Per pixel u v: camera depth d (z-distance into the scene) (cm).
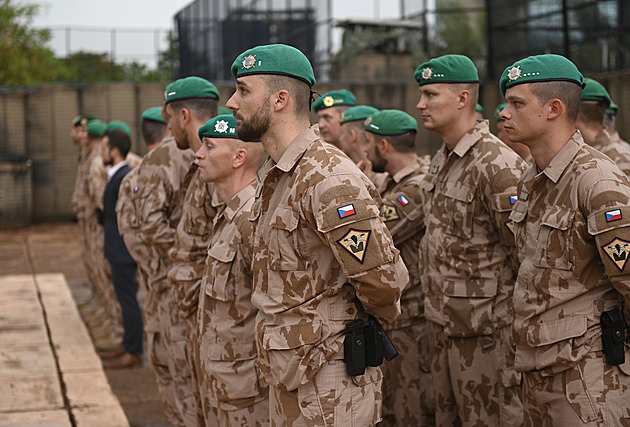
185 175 374
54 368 546
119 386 546
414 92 1479
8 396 482
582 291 244
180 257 343
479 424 326
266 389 292
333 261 229
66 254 1178
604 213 233
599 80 1083
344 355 230
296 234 227
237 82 236
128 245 447
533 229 257
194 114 366
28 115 1446
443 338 336
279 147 237
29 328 669
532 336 253
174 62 2116
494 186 312
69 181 1480
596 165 242
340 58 1565
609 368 243
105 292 682
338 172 224
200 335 302
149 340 418
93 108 1470
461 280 325
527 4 1281
